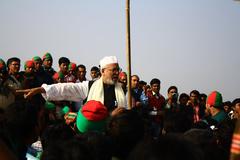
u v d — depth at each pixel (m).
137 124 2.89
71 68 9.79
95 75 10.73
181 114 3.66
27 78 7.59
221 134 4.09
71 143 2.32
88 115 3.72
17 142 3.21
